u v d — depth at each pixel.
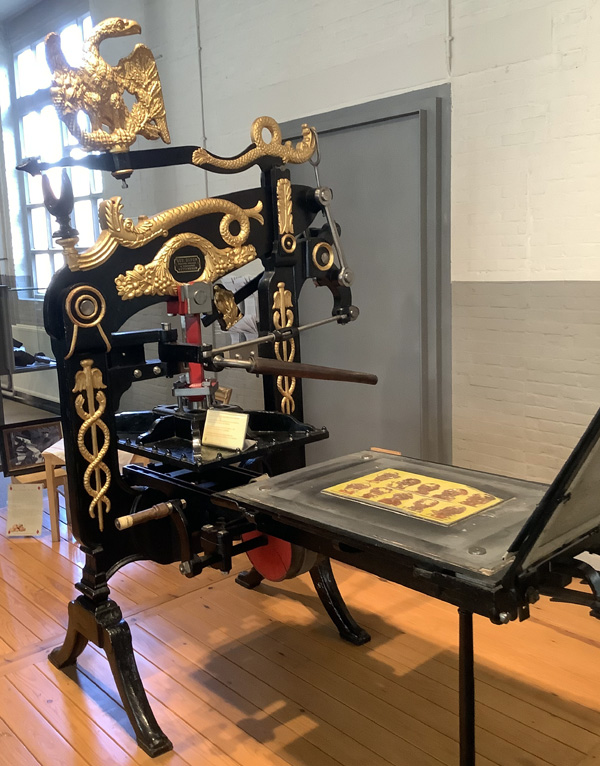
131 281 1.97
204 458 1.91
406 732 2.04
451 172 3.17
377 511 1.64
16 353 4.48
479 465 3.29
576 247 2.83
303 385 4.04
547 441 3.03
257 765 1.92
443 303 3.30
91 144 1.97
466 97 3.07
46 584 3.07
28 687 2.31
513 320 3.06
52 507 3.51
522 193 2.95
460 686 1.53
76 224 6.45
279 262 2.31
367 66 3.43
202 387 2.10
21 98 7.11
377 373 3.64
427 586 1.45
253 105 4.09
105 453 2.04
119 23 1.99
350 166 3.58
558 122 2.81
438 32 3.12
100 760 1.96
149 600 2.88
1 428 3.74
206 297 2.04
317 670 2.36
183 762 1.94
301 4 3.69
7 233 7.38
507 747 1.96
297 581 3.04
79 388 1.96
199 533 2.03
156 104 2.06
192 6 4.38
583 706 2.13
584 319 2.85
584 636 2.53
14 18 7.04
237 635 2.60
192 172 4.70
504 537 1.45
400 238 3.41
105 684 2.33
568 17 2.72
